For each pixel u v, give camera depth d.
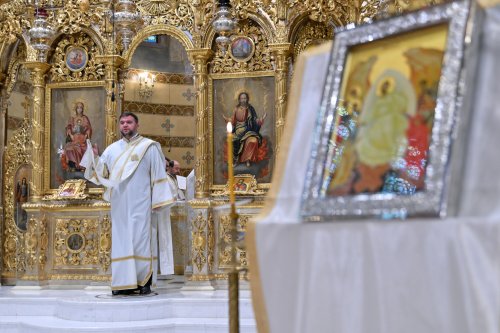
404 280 2.36
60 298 11.05
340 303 2.55
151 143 11.46
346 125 2.95
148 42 14.38
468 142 2.35
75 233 12.59
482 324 2.14
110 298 10.84
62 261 12.61
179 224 13.69
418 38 2.75
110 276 12.34
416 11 2.69
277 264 2.79
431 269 2.29
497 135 2.29
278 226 2.79
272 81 12.08
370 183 2.65
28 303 11.09
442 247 2.27
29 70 12.74
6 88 13.24
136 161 11.26
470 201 2.28
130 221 11.18
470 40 2.40
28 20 12.65
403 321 2.35
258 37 12.16
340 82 2.90
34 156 12.64
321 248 2.62
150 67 14.39
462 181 2.32
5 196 13.23
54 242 12.66
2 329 10.45
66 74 12.81
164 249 11.85
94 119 12.76
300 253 2.71
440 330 2.26
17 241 13.05
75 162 12.72
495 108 2.32
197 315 10.50
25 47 13.12
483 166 2.29
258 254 2.86
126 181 11.20
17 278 12.94
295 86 3.20
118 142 11.58
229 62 12.23
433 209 2.30
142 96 14.34
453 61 2.41
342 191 2.69
